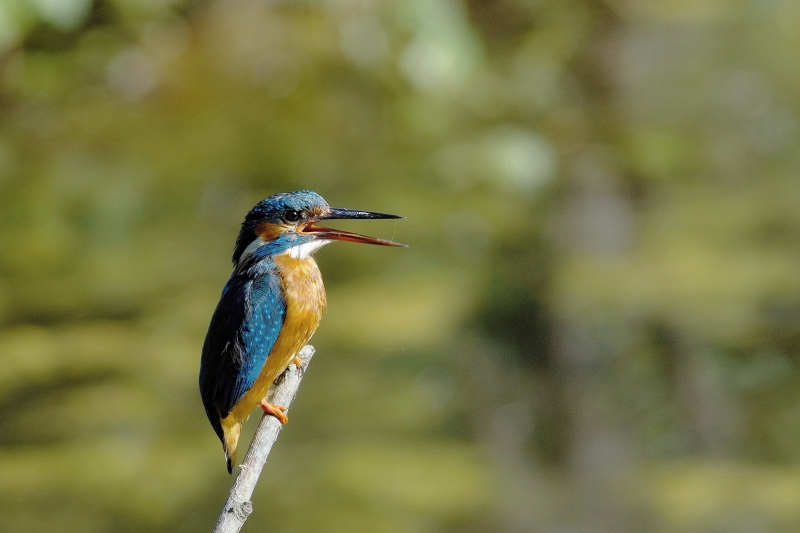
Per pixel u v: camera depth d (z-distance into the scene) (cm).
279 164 1836
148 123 1897
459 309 1366
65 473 1068
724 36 2258
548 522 980
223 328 699
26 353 1307
